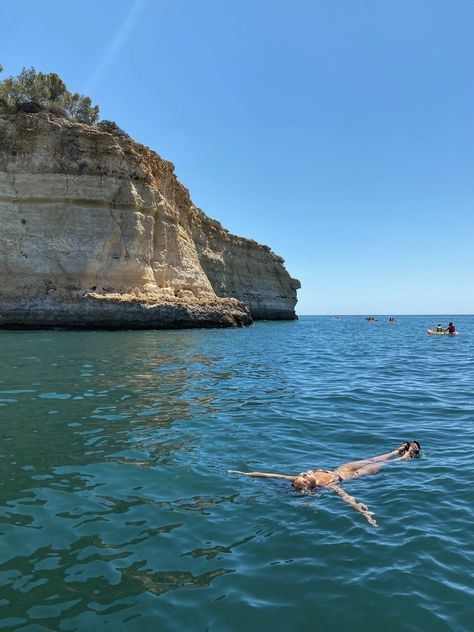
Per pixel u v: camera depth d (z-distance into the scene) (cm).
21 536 450
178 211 4434
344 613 349
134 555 421
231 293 5631
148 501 533
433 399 1159
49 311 3100
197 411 962
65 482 583
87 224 3284
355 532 469
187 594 368
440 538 456
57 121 3322
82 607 350
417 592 372
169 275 3834
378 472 644
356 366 1789
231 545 442
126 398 1061
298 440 786
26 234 3159
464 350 2602
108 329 3189
